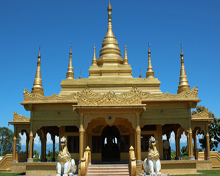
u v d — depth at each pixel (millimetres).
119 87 31406
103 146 35469
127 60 36156
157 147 30297
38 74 31734
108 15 38125
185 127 27969
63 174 18844
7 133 87312
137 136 24578
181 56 32594
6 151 84375
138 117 24906
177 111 28234
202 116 32344
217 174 24938
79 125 25297
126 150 30281
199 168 30578
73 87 31562
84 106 24500
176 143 35281
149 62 35531
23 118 33250
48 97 28078
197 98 27859
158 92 31203
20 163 30719
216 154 32844
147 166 18781
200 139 54062
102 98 25031
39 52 32344
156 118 28172
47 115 28406
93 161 30156
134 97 25125
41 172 26031
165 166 25797
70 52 36250
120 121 28875
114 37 37062
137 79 32000
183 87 31547
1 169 33031
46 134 35062
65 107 28453
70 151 30531
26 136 36625
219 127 51781
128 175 23188
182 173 25766
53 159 37375
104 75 33500
